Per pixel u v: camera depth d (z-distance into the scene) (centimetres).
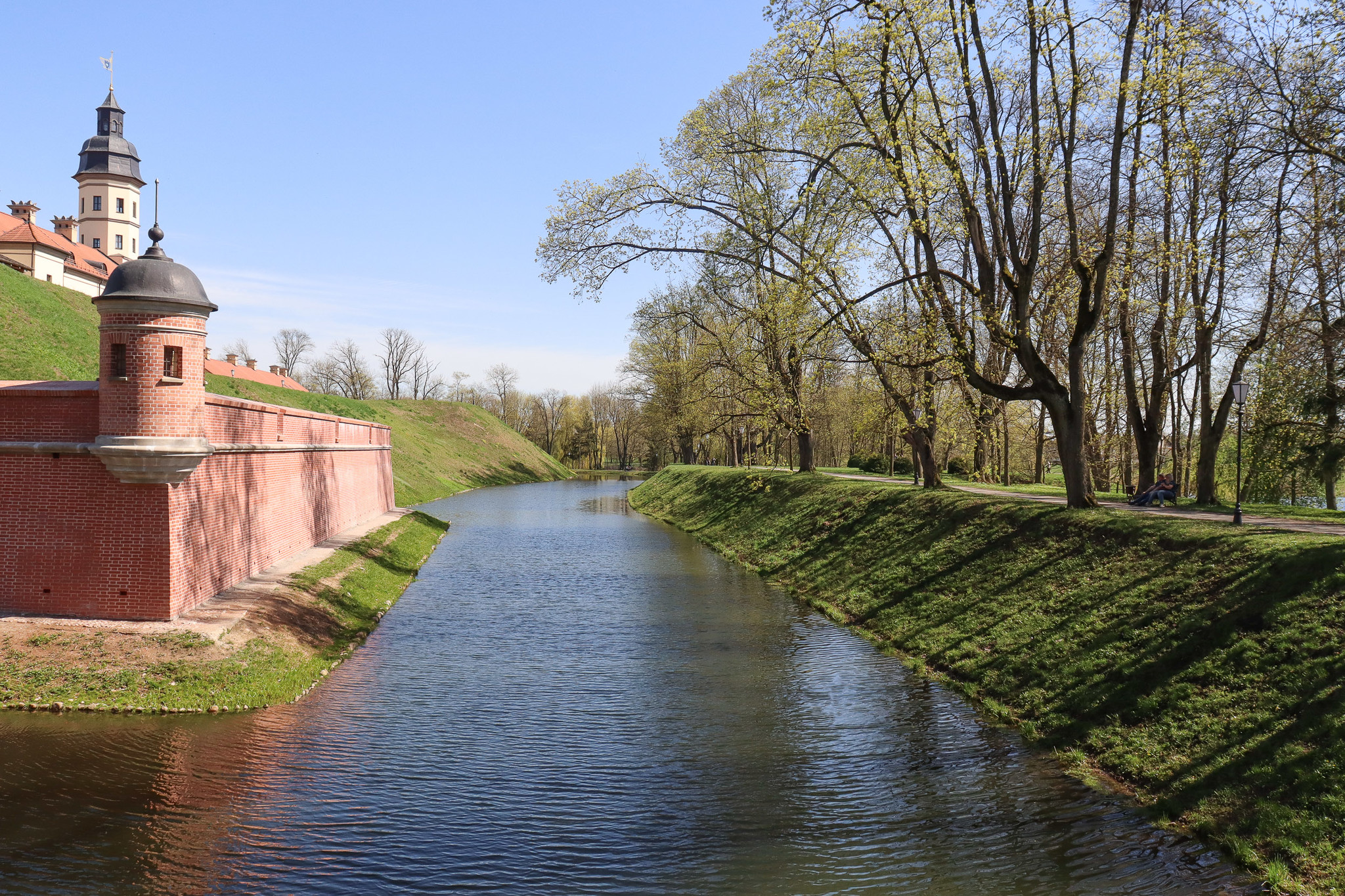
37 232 6397
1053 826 965
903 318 2166
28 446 1498
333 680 1543
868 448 4994
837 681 1576
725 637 1922
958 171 1881
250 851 897
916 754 1209
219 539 1786
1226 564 1405
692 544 3744
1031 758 1180
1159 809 989
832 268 2131
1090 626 1469
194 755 1150
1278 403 2919
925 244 2031
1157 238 2523
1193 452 4494
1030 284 1955
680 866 887
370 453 3966
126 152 8925
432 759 1176
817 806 1038
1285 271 2500
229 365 7488
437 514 5100
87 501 1518
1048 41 1862
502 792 1073
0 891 799
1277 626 1177
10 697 1281
